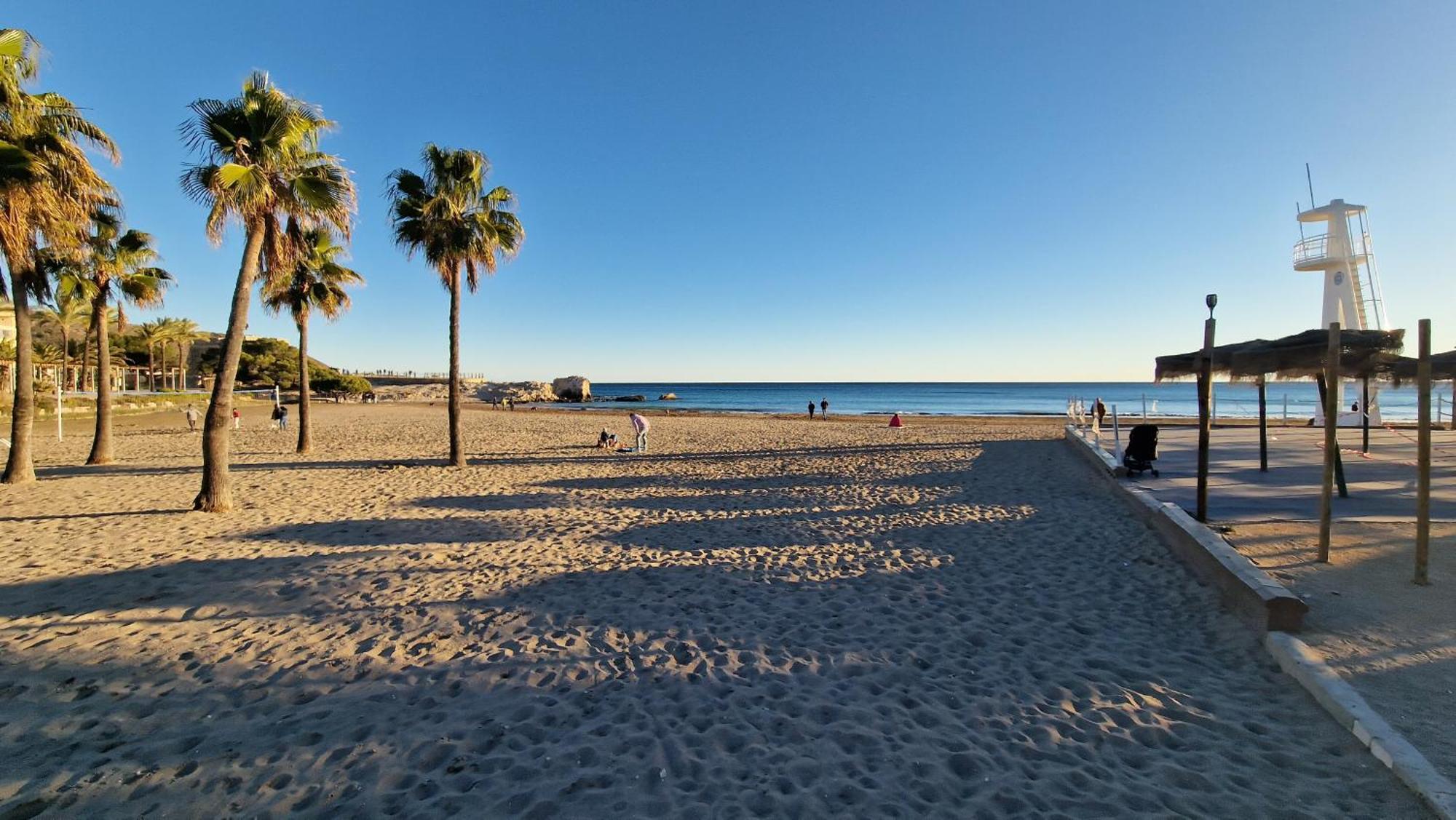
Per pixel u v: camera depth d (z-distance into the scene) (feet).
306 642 15.02
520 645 14.80
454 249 45.65
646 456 55.77
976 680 12.91
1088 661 13.71
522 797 9.18
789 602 17.80
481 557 22.52
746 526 27.61
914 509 30.60
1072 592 18.12
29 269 37.14
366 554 22.93
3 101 30.07
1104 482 36.24
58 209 32.12
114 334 190.08
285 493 36.06
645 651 14.49
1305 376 25.66
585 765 10.01
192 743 10.67
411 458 54.75
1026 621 16.05
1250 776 9.57
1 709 11.75
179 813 8.86
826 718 11.49
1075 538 23.98
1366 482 30.96
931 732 10.96
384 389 351.46
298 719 11.45
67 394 121.29
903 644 14.79
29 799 9.11
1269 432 61.57
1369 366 23.12
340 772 9.82
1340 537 20.76
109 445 49.57
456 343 48.78
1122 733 10.87
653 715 11.62
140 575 20.24
